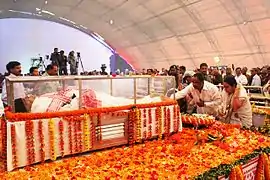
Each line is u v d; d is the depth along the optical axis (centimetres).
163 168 223
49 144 232
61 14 1859
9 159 215
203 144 289
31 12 1806
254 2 1082
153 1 1412
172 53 1842
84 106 260
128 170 218
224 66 1509
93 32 2091
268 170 273
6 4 1642
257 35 1241
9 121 217
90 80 286
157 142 293
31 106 244
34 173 211
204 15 1341
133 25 1812
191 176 207
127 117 280
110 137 268
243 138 311
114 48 2214
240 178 230
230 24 1291
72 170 217
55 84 273
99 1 1595
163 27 1652
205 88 406
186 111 442
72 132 244
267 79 844
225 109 405
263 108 574
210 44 1512
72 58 1399
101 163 232
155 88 330
